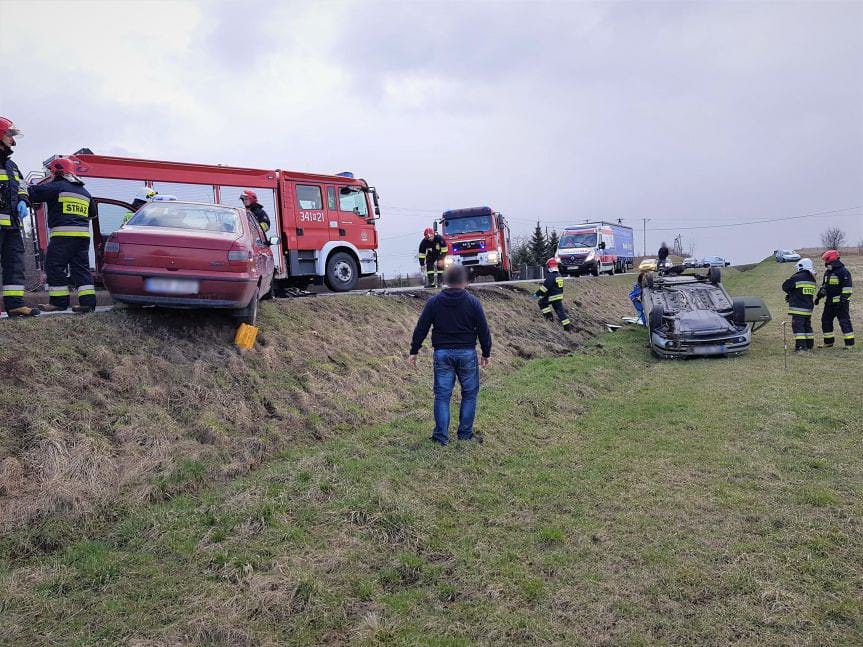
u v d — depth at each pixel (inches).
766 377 382.6
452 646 122.6
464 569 153.3
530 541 167.5
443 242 673.0
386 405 298.0
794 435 254.7
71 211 271.7
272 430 237.9
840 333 595.5
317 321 366.6
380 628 127.1
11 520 158.4
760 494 193.8
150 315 277.4
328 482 195.3
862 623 125.3
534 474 221.0
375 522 172.7
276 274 487.8
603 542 165.3
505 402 313.0
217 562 149.7
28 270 447.5
